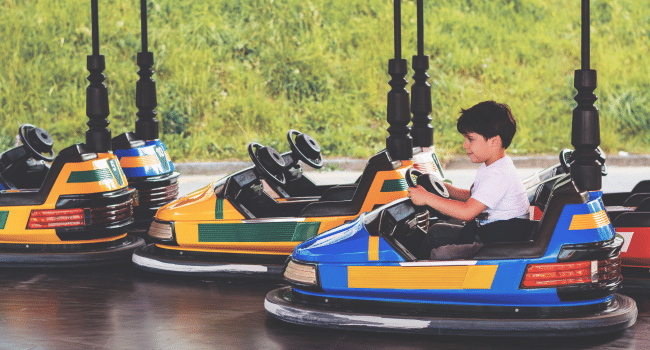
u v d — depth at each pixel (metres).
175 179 10.27
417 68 9.25
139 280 7.34
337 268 5.64
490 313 5.33
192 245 7.55
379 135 17.78
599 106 19.16
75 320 6.01
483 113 5.30
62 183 7.72
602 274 5.25
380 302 5.57
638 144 18.27
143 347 5.33
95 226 7.79
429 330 5.32
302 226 7.23
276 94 18.83
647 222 6.57
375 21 20.47
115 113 17.83
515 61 20.19
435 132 17.91
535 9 21.69
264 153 7.66
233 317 6.09
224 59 19.38
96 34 8.32
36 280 7.34
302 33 20.05
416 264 5.43
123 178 8.27
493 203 5.30
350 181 14.41
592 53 20.59
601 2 22.14
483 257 5.29
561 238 5.20
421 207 5.70
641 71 20.19
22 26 19.14
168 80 18.58
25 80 18.30
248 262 7.29
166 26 19.73
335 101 18.62
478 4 21.58
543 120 18.50
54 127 17.47
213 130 17.67
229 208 7.45
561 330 5.15
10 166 8.62
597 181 6.13
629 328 5.65
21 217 7.70
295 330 5.70
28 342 5.44
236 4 20.58
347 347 5.29
